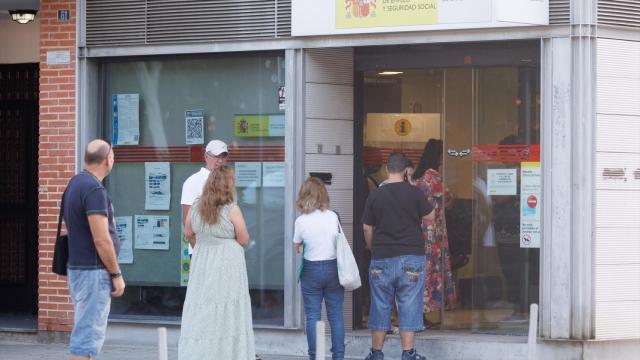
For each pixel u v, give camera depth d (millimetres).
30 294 13008
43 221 11445
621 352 9938
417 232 9391
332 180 10914
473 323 10812
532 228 10359
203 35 11047
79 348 7754
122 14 11328
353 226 11078
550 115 9930
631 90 9992
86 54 11438
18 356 10523
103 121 11641
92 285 7766
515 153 10594
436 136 10977
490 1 9883
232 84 11164
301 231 9273
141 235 11492
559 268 9875
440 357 10203
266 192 11016
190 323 8500
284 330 10703
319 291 9320
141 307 11484
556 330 9898
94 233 7691
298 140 10719
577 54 9836
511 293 10617
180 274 11344
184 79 11367
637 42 10016
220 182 8547
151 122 11477
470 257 10852
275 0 10773
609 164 9906
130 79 11555
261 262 11016
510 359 10008
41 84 11516
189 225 8719
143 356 10562
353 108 11039
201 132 11289
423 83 11016
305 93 10734
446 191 10953
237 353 8508
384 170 11141
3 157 13055
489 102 10719
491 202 10734
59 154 11430
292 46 10703
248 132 11102
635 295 10000
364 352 10484
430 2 10070
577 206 9836
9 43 12914
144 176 11492
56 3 11477
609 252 9906
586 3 9797
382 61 10867
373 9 10258
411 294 9328
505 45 10414
